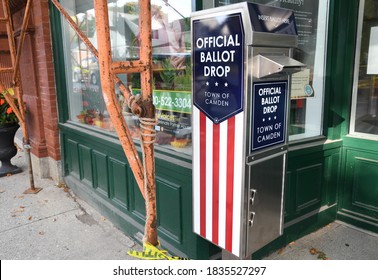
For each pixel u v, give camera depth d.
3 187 4.47
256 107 1.70
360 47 2.96
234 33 1.65
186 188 2.44
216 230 1.94
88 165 3.85
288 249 2.83
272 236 1.96
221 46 1.72
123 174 3.19
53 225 3.41
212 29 1.75
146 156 1.50
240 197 1.76
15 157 5.89
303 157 2.88
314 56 2.98
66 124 4.23
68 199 4.04
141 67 1.43
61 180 4.51
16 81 3.97
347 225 3.20
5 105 4.82
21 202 3.97
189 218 2.46
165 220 2.71
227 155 1.80
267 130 1.79
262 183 1.82
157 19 2.69
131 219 3.14
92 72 3.77
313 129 3.09
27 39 4.57
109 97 1.37
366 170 3.02
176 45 2.53
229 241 1.87
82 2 3.77
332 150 3.09
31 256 2.87
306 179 2.97
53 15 4.05
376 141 2.90
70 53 4.18
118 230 3.29
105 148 3.43
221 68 1.74
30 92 4.85
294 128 2.95
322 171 3.09
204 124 1.89
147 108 1.46
